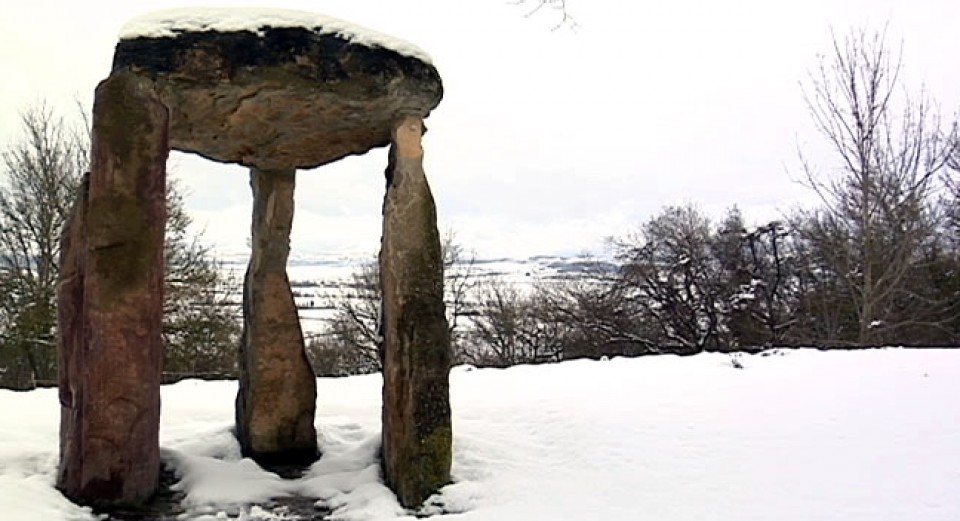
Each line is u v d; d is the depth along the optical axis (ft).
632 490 17.85
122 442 17.21
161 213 17.69
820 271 69.87
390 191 19.35
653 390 26.78
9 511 15.62
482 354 93.86
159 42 17.48
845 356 33.68
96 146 17.24
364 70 18.39
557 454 20.59
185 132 20.16
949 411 23.20
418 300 18.74
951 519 15.39
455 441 21.11
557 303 105.09
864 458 19.31
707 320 77.41
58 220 58.18
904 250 55.83
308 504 18.52
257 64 17.81
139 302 17.29
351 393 29.71
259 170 23.26
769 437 21.18
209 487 18.75
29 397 27.99
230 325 58.90
